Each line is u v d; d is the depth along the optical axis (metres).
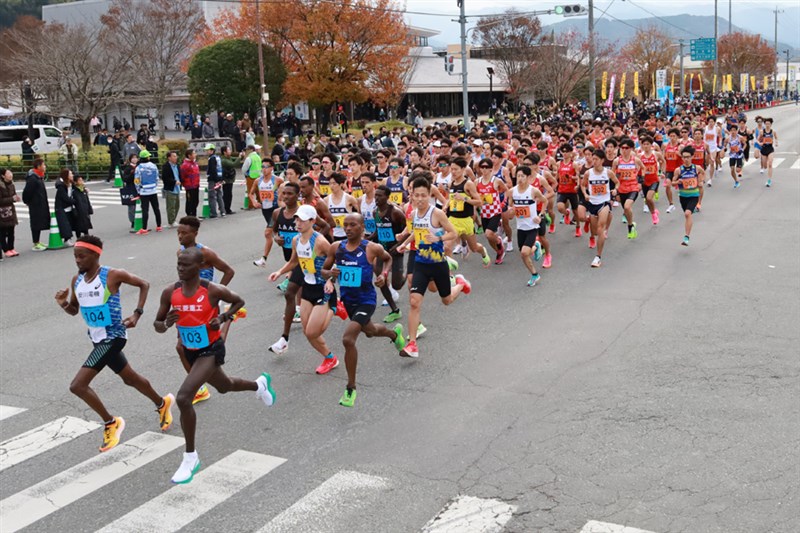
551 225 16.73
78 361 9.44
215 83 40.12
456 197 11.88
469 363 8.68
